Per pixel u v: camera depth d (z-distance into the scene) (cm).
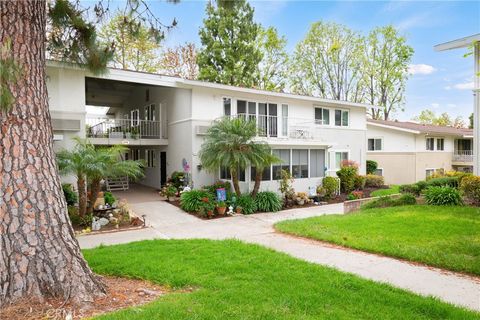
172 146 1659
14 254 338
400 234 722
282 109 1722
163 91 1730
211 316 324
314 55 3200
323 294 400
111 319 313
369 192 1780
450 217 862
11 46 346
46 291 345
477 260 540
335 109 1936
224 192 1231
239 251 600
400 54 3020
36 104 367
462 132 2577
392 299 393
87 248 705
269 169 1410
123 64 2356
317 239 736
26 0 361
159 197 1514
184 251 600
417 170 2233
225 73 2516
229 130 1196
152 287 421
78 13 571
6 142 344
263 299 376
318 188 1548
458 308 375
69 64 635
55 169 385
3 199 339
